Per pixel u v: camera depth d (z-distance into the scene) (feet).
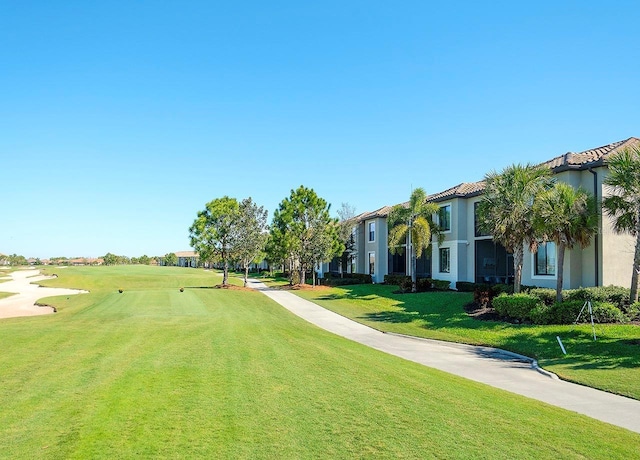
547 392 33.65
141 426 21.58
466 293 87.81
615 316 55.06
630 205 56.18
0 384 28.53
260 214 125.70
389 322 70.03
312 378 31.63
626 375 37.40
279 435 20.84
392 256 136.46
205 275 218.38
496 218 66.33
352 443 20.16
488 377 38.63
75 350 39.70
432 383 32.45
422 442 20.56
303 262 127.03
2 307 97.14
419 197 96.63
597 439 22.27
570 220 58.39
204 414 23.43
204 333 50.55
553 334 52.80
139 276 196.95
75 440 19.84
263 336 50.16
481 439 21.31
